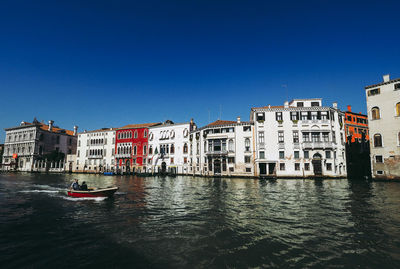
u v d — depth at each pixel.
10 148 65.12
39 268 5.60
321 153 32.75
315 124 33.69
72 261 5.96
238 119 37.38
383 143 27.73
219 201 14.08
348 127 38.41
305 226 8.80
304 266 5.68
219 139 38.31
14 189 20.67
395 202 13.45
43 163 58.47
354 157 35.81
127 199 14.98
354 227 8.62
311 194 16.84
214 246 6.91
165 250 6.62
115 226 8.88
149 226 8.88
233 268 5.58
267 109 35.22
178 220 9.73
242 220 9.68
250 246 6.89
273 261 5.94
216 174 37.81
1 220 9.78
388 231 8.15
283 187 21.73
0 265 5.72
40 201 14.29
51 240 7.42
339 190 19.16
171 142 45.34
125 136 51.06
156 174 44.38
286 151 33.78
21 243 7.17
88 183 27.28
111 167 51.31
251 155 35.47
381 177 27.59
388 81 27.80
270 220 9.66
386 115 27.73
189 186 23.30
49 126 63.22
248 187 21.92
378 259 6.03
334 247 6.80
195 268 5.59
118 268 5.61
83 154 54.91
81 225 9.04
